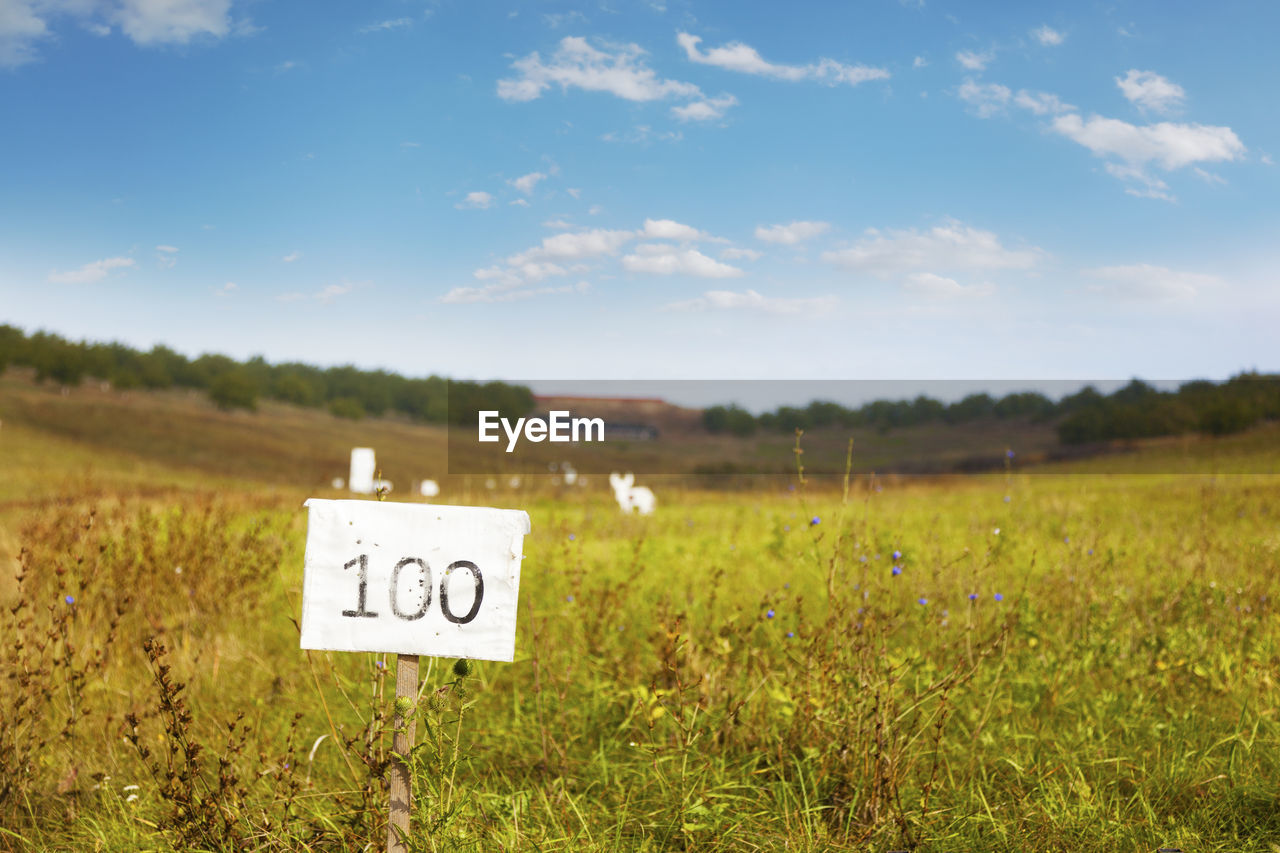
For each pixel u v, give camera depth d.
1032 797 2.96
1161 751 3.21
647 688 3.42
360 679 4.04
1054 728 3.55
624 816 2.75
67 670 3.93
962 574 5.12
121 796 3.02
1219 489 11.31
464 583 2.04
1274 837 2.66
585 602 4.78
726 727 3.27
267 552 6.24
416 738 2.30
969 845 2.64
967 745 3.33
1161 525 8.12
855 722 3.00
